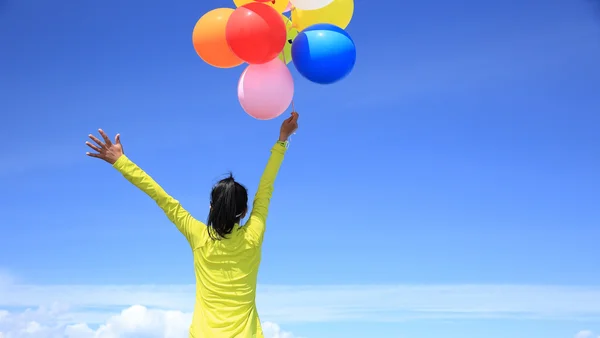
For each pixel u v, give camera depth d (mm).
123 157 2594
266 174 2816
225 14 3328
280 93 3199
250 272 2574
